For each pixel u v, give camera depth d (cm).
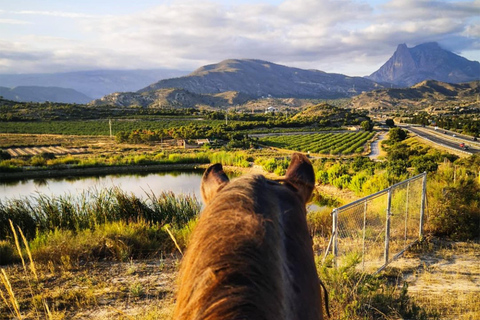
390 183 1786
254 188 84
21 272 647
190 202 1184
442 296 559
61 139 8894
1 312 488
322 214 1105
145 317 432
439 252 777
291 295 66
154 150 6919
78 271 664
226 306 55
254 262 63
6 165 4384
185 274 72
